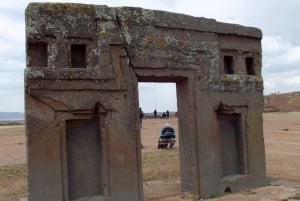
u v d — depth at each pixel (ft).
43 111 28.43
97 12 30.40
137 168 31.71
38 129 28.19
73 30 29.50
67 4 29.48
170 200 33.94
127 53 31.55
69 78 29.07
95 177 30.96
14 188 41.34
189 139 35.19
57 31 28.96
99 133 31.07
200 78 35.40
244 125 38.65
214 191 35.37
